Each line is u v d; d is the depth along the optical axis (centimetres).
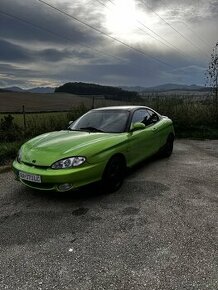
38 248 306
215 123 1251
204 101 1382
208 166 633
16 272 266
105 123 538
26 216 385
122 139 477
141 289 239
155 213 382
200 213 379
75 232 337
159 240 313
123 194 453
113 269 266
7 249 306
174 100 1366
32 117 1106
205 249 294
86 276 258
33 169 409
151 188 481
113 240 317
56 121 1073
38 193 466
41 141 470
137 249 297
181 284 243
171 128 706
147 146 568
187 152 800
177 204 411
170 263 272
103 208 401
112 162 447
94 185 426
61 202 426
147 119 609
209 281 246
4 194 470
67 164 396
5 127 1005
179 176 553
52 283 250
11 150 729
